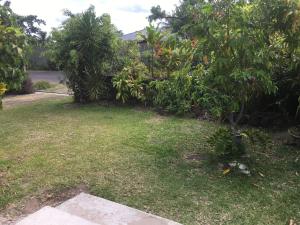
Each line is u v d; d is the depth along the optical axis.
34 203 3.14
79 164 4.04
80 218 2.79
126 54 8.42
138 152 4.44
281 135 5.07
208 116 6.17
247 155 4.14
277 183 3.48
